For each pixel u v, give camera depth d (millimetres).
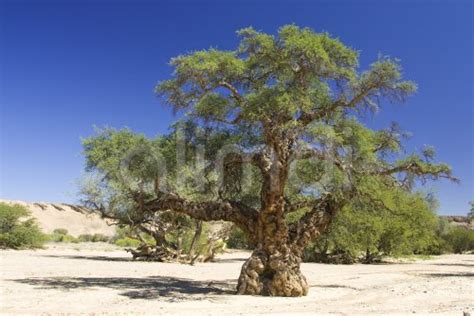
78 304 15211
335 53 17484
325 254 48906
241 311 14281
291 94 16609
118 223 33594
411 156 18844
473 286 22969
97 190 31000
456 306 16047
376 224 44562
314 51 16469
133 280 23734
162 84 17766
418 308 15523
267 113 16766
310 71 17328
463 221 109062
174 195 19656
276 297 17625
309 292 19594
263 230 18344
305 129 16516
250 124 18172
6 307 14227
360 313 14156
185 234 42594
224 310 14453
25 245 54906
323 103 18047
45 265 31156
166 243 41062
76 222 138125
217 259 46938
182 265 36781
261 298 17266
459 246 77125
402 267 40656
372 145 18312
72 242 84062
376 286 23094
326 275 30500
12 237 53406
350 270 35875
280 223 18172
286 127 16594
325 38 17328
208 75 17406
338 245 47156
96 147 21469
